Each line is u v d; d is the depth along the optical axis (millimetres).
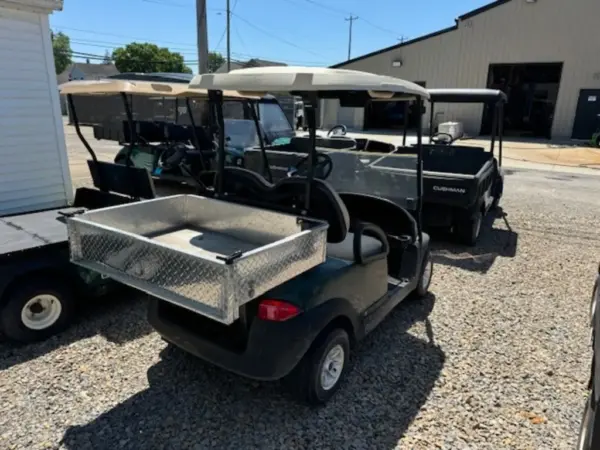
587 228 5812
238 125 6695
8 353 2656
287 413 2201
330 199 2246
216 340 2156
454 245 5027
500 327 3137
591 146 15352
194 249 2541
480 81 18328
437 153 6336
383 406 2273
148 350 2715
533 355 2787
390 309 2854
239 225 2674
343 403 2287
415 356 2740
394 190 4488
